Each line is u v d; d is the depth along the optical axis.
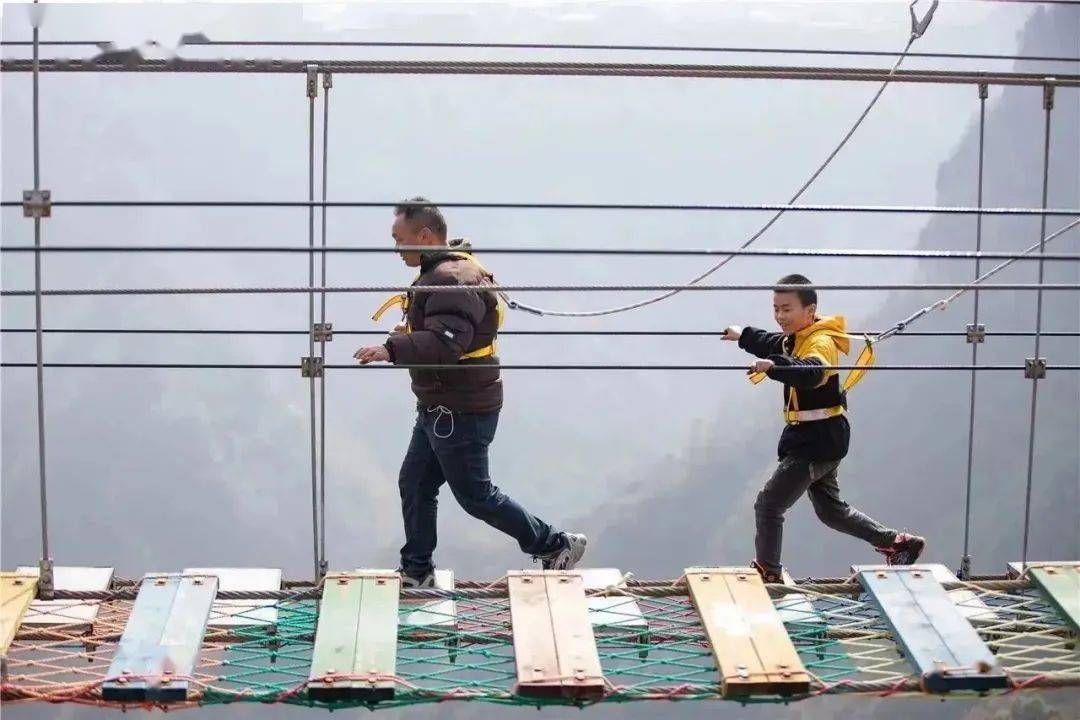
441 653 6.51
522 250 5.75
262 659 6.67
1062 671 5.67
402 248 5.67
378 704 5.52
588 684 5.49
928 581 6.22
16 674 6.01
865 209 5.66
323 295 6.11
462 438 6.18
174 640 5.69
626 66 6.60
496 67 6.51
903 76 6.66
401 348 5.88
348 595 6.01
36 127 5.57
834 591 6.39
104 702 5.43
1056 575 6.34
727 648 5.71
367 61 6.39
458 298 5.91
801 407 6.36
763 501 6.44
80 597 6.12
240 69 6.31
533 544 6.42
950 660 5.65
